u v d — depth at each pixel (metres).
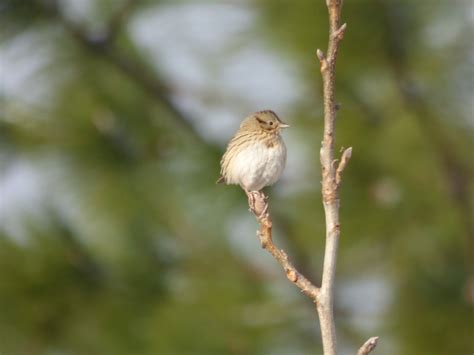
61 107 12.97
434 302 13.45
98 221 12.89
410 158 13.55
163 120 13.53
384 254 14.12
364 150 13.38
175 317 12.32
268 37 13.15
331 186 6.55
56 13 13.02
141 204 13.12
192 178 13.41
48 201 12.51
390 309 13.70
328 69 6.48
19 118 12.71
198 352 12.16
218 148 13.65
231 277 13.27
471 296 13.38
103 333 12.02
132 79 13.55
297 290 13.79
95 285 12.14
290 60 13.23
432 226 13.75
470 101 13.30
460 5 12.84
